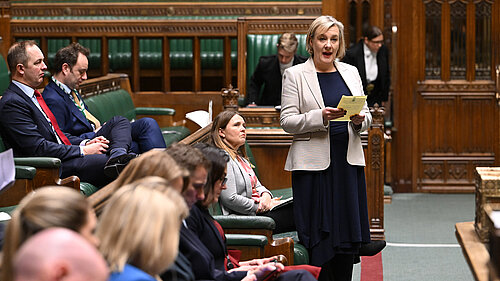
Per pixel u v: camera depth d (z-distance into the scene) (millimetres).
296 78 5285
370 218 7684
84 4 11586
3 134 6156
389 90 10562
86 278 2238
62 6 11633
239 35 9977
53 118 6430
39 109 6285
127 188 2838
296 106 5262
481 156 10812
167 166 3441
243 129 5602
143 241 2709
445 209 9703
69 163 6129
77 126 6875
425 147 10852
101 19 11430
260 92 9578
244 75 9969
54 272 2201
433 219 9109
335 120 5129
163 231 2732
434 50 10781
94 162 6129
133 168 3527
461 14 10758
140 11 11602
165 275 3492
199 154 3799
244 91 9984
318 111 5055
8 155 4824
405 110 10844
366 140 7578
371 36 9812
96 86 8625
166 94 10648
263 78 9336
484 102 10773
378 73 9969
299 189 5305
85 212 2598
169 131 8906
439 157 10844
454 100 10781
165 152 3650
